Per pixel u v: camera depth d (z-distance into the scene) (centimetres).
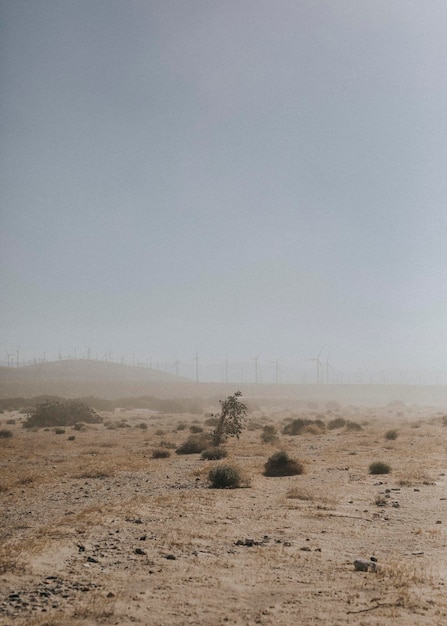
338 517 1755
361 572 1127
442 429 5769
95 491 2348
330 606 915
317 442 4669
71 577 1088
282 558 1249
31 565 1161
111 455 3819
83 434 5703
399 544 1401
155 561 1216
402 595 955
